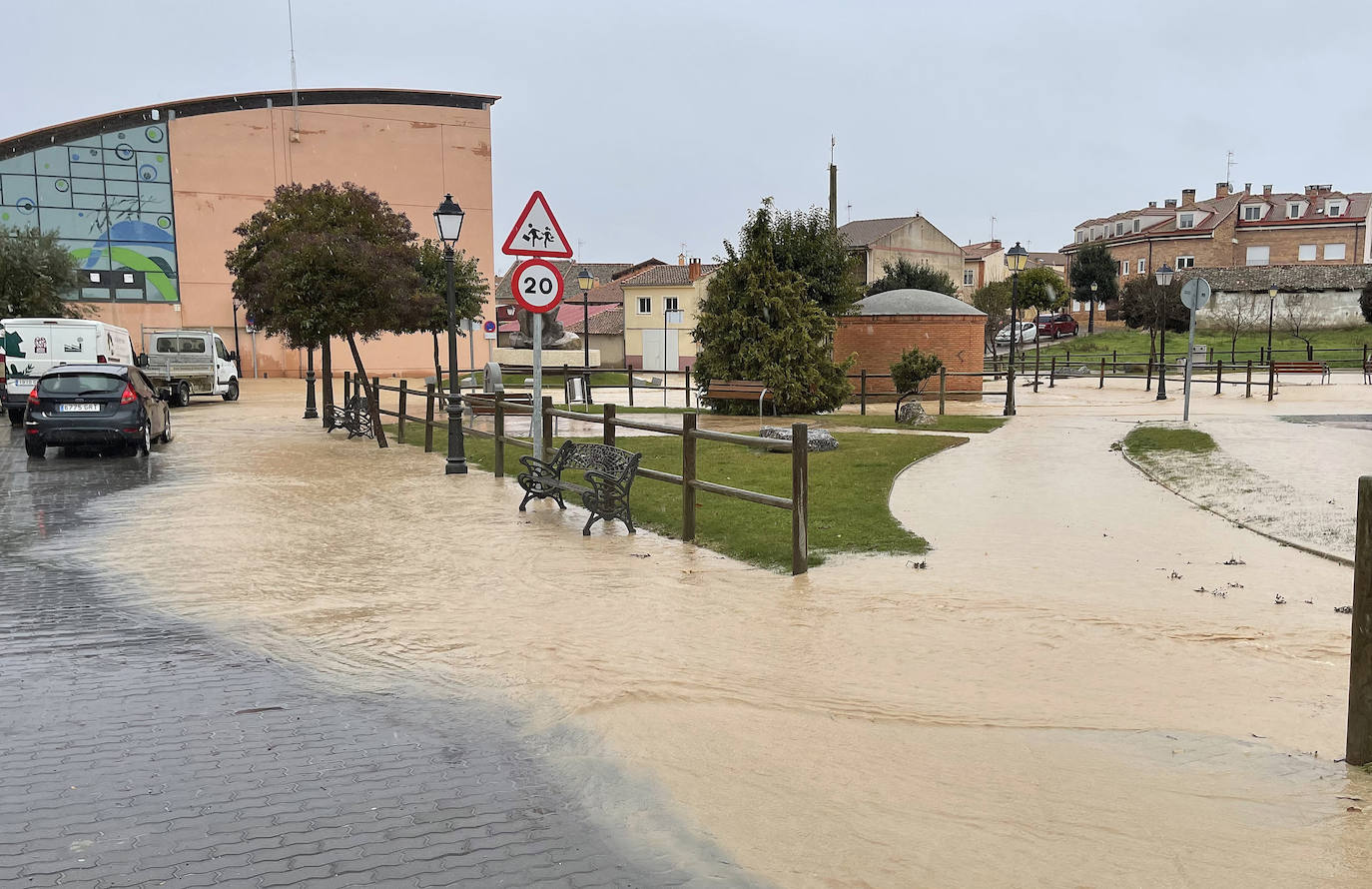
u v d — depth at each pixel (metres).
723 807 3.60
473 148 49.16
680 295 53.97
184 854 3.32
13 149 42.06
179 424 21.75
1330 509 9.05
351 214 22.27
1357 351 45.53
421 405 28.11
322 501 10.90
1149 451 13.46
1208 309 56.72
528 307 11.12
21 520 9.76
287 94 45.81
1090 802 3.60
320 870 3.21
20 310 35.53
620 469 9.02
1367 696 3.84
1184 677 5.01
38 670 5.28
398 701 4.83
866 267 57.62
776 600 6.53
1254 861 3.13
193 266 45.25
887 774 3.88
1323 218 66.50
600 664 5.26
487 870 3.21
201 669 5.32
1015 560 7.57
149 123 44.03
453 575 7.36
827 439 14.78
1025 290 60.25
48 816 3.60
